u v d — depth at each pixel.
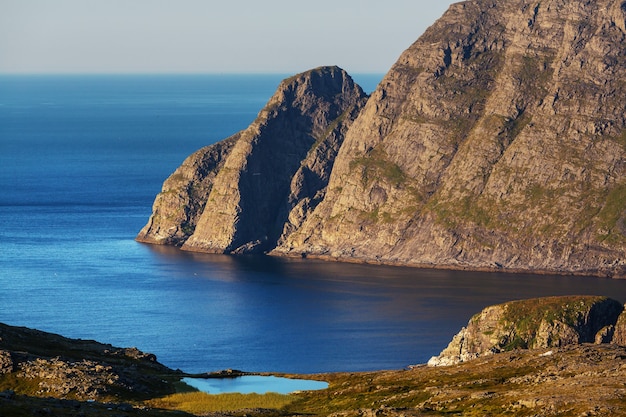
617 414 159.12
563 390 180.38
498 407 177.25
